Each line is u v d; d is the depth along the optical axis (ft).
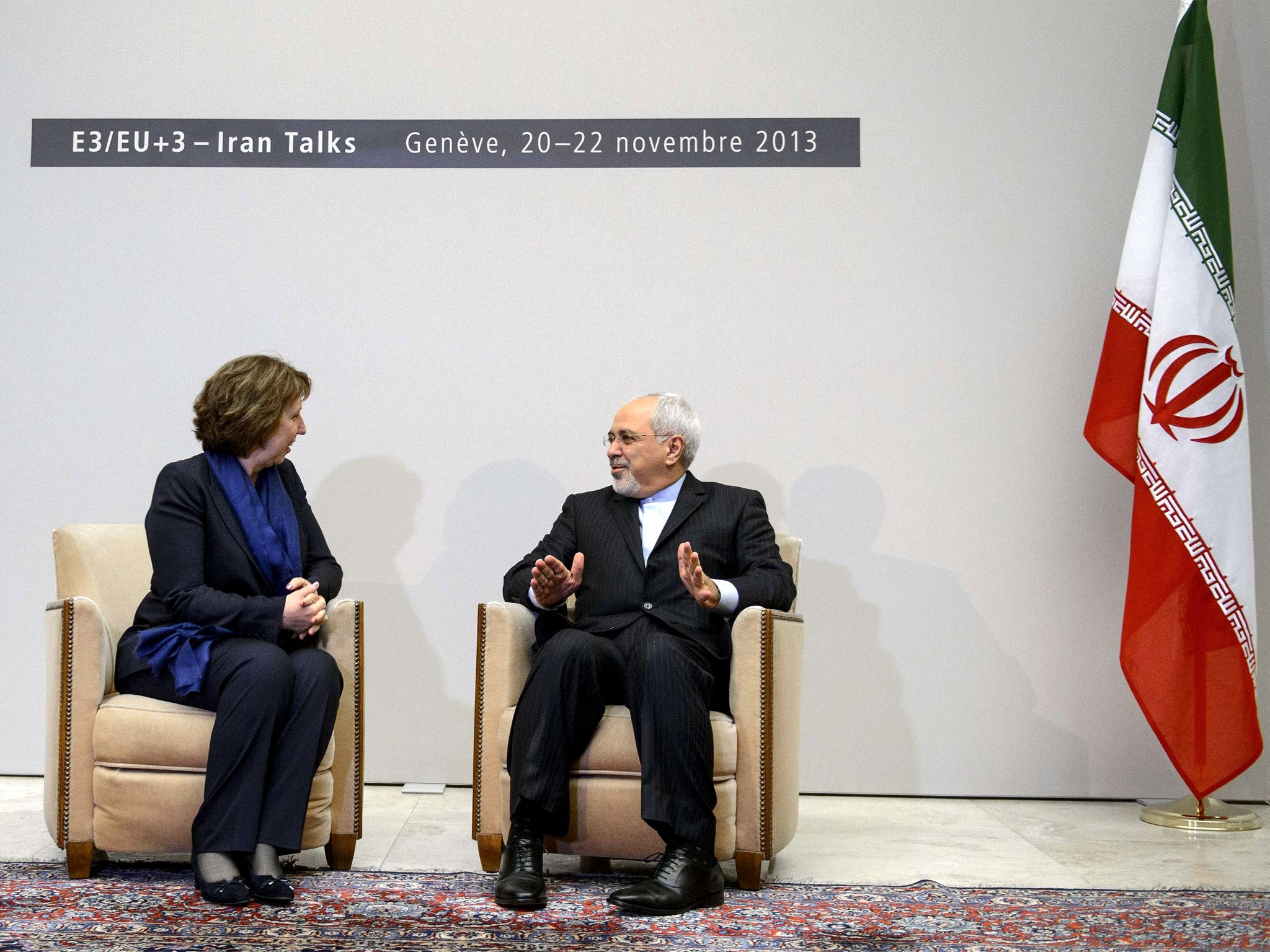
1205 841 8.66
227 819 6.58
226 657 6.88
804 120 10.69
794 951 5.67
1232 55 10.72
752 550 7.94
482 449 10.53
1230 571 9.37
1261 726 10.40
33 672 10.36
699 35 10.72
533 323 10.59
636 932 5.97
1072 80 10.68
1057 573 10.41
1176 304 9.55
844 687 10.41
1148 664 9.39
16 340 10.53
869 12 10.66
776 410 10.53
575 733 6.90
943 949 5.73
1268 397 10.57
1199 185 9.64
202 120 10.66
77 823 6.93
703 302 10.59
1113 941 5.87
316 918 6.16
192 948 5.55
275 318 10.58
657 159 10.68
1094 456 10.45
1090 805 10.11
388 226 10.64
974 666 10.40
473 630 10.43
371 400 10.55
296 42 10.72
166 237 10.61
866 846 8.38
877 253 10.62
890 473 10.48
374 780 10.41
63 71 10.68
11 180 10.62
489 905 6.51
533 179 10.68
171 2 10.72
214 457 7.68
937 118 10.68
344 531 10.48
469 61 10.73
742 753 7.00
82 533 8.02
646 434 8.10
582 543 8.22
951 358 10.55
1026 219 10.62
